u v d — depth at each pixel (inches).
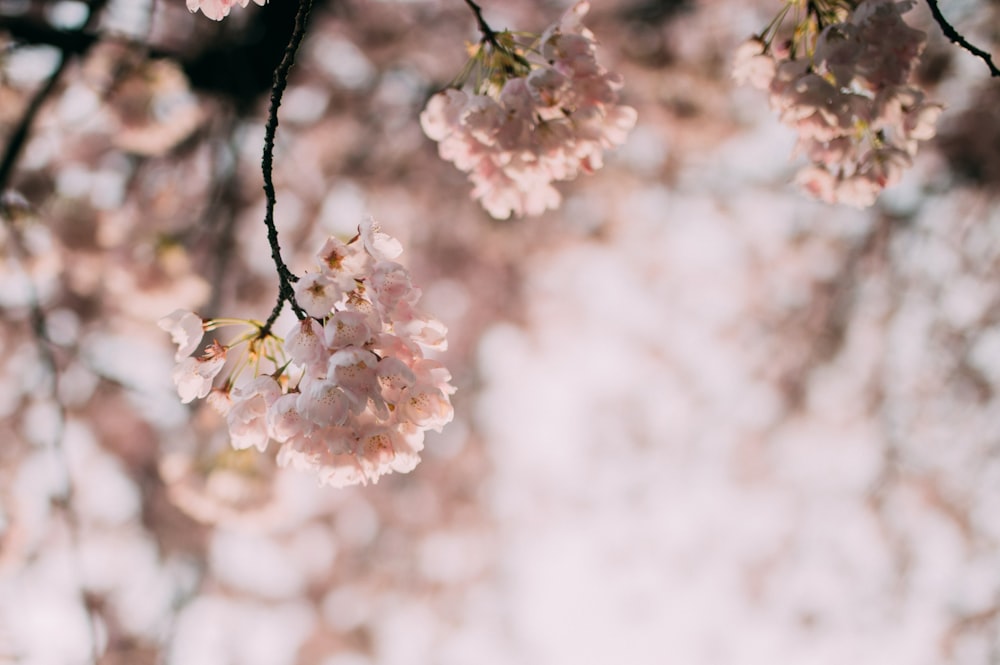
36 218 189.3
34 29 159.0
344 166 320.5
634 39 276.8
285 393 67.7
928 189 283.1
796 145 84.6
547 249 368.8
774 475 366.0
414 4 288.7
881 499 320.5
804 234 342.0
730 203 354.6
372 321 63.7
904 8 74.5
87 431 288.4
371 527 404.5
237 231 290.4
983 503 308.0
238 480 183.6
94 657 164.2
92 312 263.0
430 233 362.9
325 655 385.7
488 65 82.5
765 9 277.9
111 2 169.9
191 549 311.7
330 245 65.4
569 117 78.6
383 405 61.4
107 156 250.1
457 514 415.2
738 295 378.0
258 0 75.0
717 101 288.8
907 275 298.7
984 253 282.8
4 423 261.0
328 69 300.0
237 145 250.5
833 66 75.5
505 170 81.5
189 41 199.0
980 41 249.9
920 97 76.0
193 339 70.2
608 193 350.0
